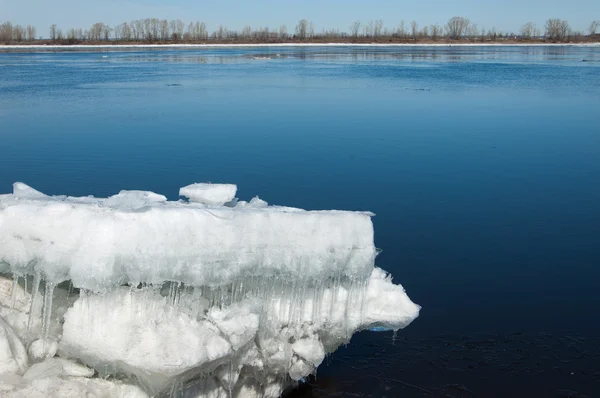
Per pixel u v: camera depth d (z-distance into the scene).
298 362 7.23
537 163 19.64
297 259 6.80
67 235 6.29
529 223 14.14
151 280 6.25
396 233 13.50
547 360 9.06
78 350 6.18
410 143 22.58
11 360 6.05
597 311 10.34
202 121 27.00
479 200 15.82
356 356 8.98
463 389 8.35
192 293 6.59
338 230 6.96
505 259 12.20
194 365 5.93
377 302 7.30
